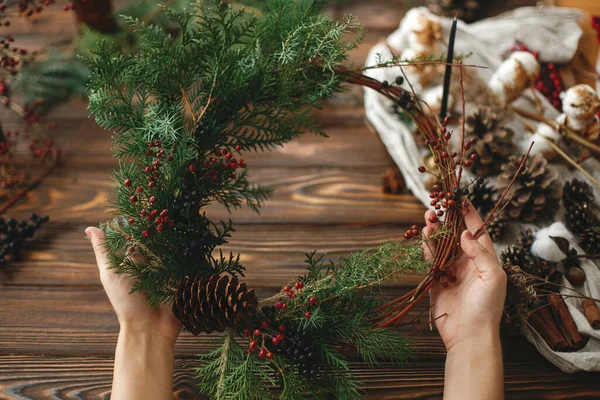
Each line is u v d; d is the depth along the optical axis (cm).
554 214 102
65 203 113
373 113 117
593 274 94
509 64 106
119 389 81
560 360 89
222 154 88
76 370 92
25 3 108
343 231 108
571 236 97
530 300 87
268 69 87
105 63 84
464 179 104
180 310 80
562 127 103
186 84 86
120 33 128
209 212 111
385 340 83
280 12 88
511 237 101
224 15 85
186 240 84
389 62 92
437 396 89
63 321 97
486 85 111
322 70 89
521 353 92
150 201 82
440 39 117
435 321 86
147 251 83
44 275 103
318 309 81
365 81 92
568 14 127
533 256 97
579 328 90
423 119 92
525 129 111
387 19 152
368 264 83
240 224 109
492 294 81
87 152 121
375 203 112
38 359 93
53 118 128
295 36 86
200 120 86
